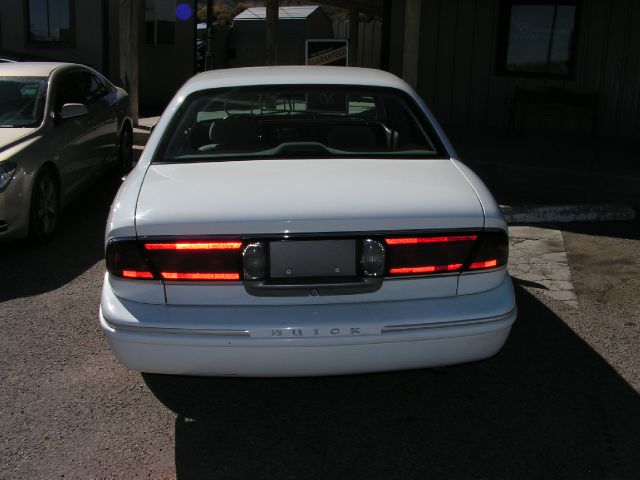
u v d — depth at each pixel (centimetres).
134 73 1076
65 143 624
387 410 335
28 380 358
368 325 274
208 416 329
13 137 569
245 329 271
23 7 1475
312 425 322
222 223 275
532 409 331
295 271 278
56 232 612
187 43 1638
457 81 1109
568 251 568
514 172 775
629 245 582
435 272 283
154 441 307
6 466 287
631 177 712
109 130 768
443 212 285
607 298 468
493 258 290
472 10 1077
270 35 1302
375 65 1827
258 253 275
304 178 312
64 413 328
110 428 317
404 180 314
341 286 278
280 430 317
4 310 448
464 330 281
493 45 1076
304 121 431
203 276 277
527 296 471
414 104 393
